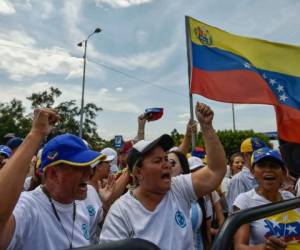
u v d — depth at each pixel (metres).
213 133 2.55
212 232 4.19
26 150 1.71
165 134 2.34
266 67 5.18
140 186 2.40
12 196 1.60
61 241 2.17
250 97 5.04
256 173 3.03
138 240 1.05
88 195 3.19
